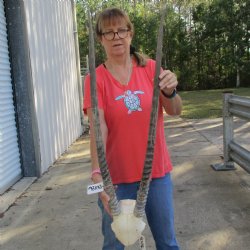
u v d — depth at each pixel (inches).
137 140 108.1
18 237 179.8
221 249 161.2
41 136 286.2
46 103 307.9
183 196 218.1
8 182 243.3
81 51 1101.7
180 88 1332.4
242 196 215.5
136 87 107.4
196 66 1336.1
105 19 105.5
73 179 261.6
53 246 170.2
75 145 385.7
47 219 197.0
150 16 1305.4
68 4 412.8
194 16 1331.2
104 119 107.8
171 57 1341.0
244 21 1264.8
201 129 426.6
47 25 326.6
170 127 450.9
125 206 88.7
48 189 242.8
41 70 300.2
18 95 263.9
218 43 1286.9
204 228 179.2
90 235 177.6
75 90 426.3
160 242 115.7
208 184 236.5
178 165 277.9
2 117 241.1
